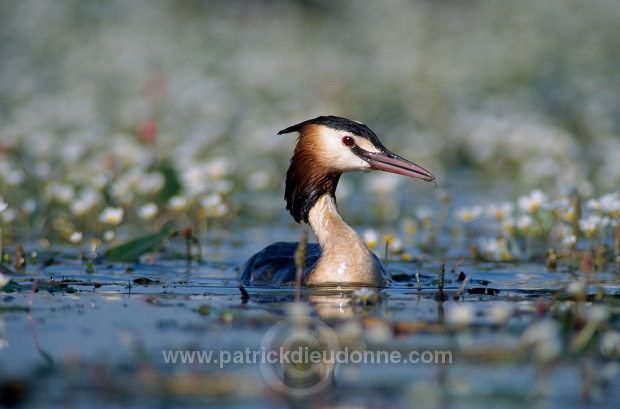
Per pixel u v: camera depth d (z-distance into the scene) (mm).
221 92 31797
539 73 36344
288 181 12719
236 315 9023
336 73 35094
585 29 40625
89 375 6977
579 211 14352
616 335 7949
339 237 11859
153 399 6457
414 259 14344
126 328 8461
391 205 19906
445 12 44719
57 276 12125
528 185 22078
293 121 28734
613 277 12242
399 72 36156
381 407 6301
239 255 14867
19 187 20375
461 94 33750
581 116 30984
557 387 6742
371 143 12375
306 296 10469
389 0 45469
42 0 40500
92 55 36438
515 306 9664
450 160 28531
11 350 7648
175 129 26906
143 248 13383
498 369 7223
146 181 18219
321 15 48156
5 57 36719
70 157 19562
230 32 42156
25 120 26953
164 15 42219
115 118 29766
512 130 26688
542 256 14555
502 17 42562
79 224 17281
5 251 14523
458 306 9711
